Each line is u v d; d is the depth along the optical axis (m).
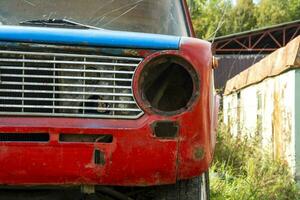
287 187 8.77
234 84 16.19
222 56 30.56
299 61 9.21
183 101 3.60
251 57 30.62
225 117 18.38
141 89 3.48
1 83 3.42
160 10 4.77
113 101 3.47
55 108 3.45
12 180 3.42
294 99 9.35
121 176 3.45
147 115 3.47
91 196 3.97
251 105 13.64
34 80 3.44
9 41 3.41
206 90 3.53
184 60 3.49
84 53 3.46
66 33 3.45
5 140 3.42
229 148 11.14
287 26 31.19
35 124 3.40
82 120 3.44
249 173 9.11
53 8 4.61
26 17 4.55
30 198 3.88
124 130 3.43
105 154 3.42
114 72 3.48
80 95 3.47
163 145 3.46
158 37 3.51
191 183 3.92
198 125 3.50
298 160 9.30
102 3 4.68
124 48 3.47
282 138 10.19
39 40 3.42
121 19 4.65
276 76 10.71
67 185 3.46
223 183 8.23
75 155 3.41
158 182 3.49
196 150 3.50
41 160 3.39
